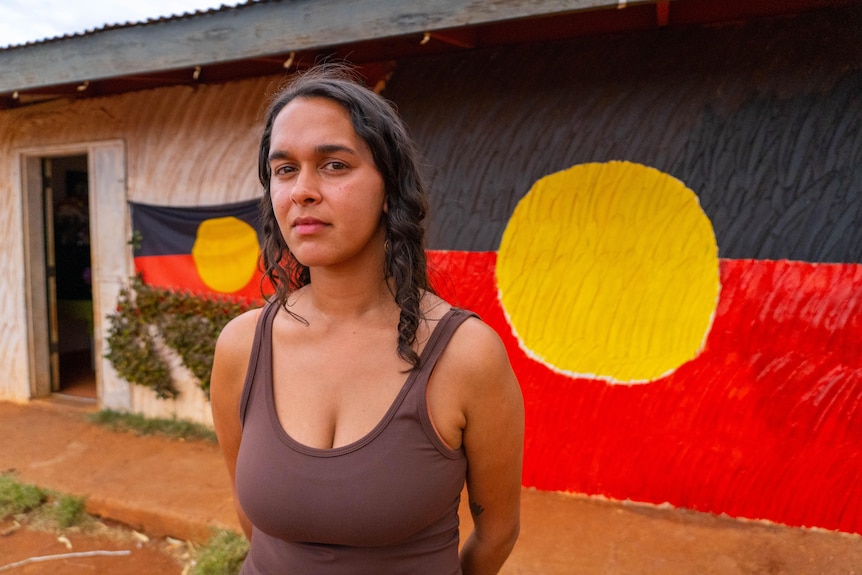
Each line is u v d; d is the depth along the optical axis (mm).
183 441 4605
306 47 3242
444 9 2889
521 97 3551
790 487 3201
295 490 1043
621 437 3520
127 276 4973
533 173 3562
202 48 3561
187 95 4578
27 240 5504
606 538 3193
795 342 3129
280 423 1108
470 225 3729
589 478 3607
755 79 3092
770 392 3195
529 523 3350
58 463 4266
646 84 3291
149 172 4797
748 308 3199
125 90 4812
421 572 1103
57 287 7355
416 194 1140
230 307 4504
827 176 3012
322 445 1066
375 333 1127
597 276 3488
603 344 3512
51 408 5434
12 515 3703
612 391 3518
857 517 3092
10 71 4312
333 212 1037
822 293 3062
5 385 5695
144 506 3590
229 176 4484
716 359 3283
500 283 3693
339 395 1092
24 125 5277
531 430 3715
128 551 3371
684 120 3238
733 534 3195
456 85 3689
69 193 7523
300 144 1035
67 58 4051
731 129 3156
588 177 3449
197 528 3393
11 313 5613
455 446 1109
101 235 5043
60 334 7625
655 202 3330
